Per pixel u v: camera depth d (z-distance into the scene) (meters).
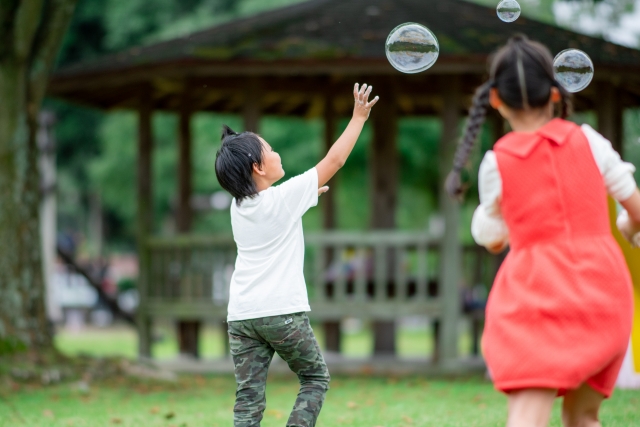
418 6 11.42
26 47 9.04
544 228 3.40
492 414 6.51
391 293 11.83
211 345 18.72
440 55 9.81
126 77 10.77
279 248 4.49
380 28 10.66
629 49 10.52
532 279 3.36
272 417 6.81
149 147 11.52
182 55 10.26
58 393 8.30
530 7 18.92
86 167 26.97
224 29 11.39
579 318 3.29
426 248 10.81
